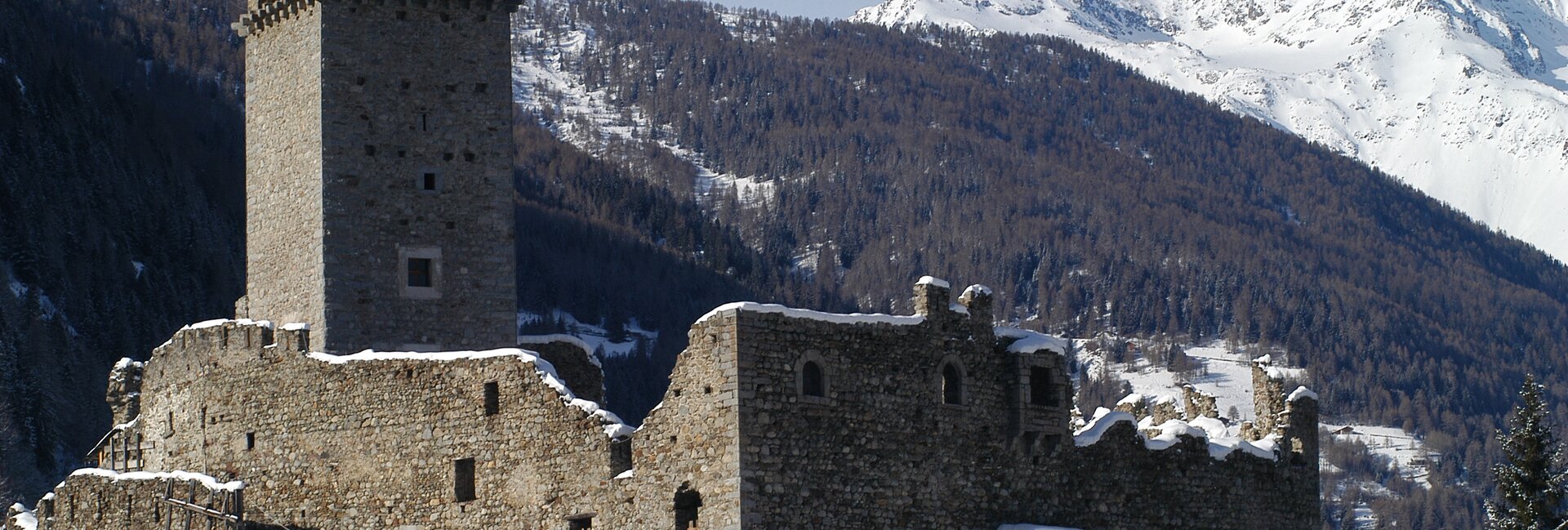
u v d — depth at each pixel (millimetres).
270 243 88125
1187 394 98750
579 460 75750
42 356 171000
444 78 86750
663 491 73562
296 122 86688
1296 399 91250
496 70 87438
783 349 73312
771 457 72375
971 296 80062
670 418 73875
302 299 85812
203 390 86562
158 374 89938
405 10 86500
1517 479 94938
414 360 80000
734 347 72062
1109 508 82812
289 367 83062
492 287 86500
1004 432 80000
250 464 84000
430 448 79188
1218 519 86750
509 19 88000
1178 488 85375
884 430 75938
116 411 94125
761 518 71812
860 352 75625
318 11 85562
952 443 78062
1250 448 88625
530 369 77375
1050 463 81062
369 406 80750
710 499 72250
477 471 78125
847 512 74250
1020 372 80188
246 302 93062
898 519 75875
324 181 84750
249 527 83188
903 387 76812
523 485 77000
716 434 72250
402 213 85625
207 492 83312
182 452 87688
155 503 85562
